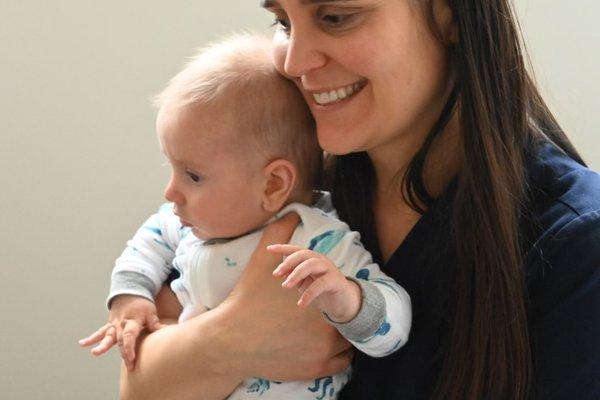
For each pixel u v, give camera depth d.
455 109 1.09
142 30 1.83
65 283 1.95
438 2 1.04
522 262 1.05
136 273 1.23
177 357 1.11
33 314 1.96
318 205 1.23
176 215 1.19
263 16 1.83
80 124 1.88
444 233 1.10
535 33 1.79
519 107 1.08
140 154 1.89
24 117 1.87
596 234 1.02
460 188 1.06
